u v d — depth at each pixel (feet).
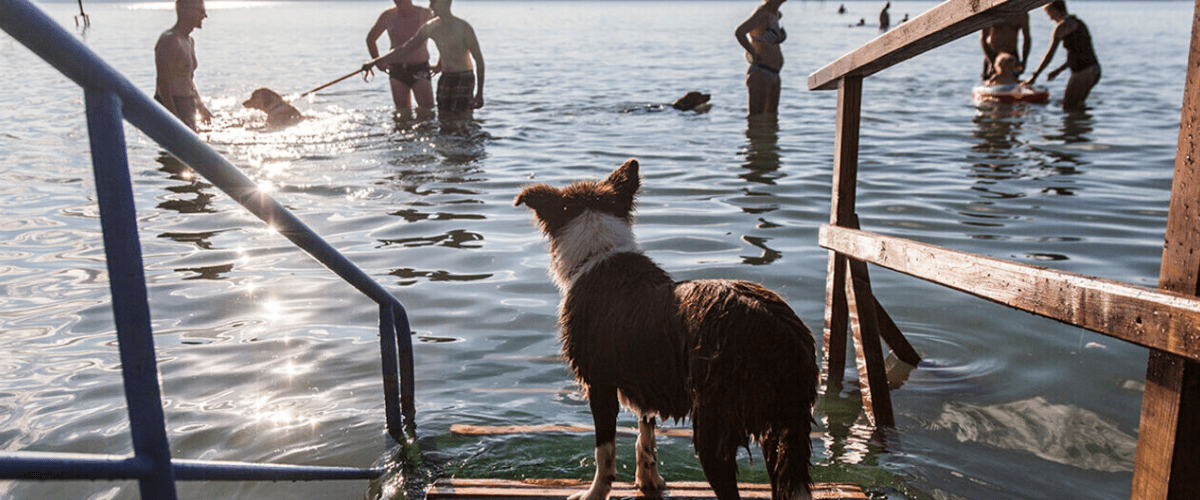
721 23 222.69
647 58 89.71
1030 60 83.41
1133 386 13.28
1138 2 596.70
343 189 27.25
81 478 4.75
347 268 9.84
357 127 39.70
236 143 35.40
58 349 14.58
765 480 10.81
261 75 69.10
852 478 10.67
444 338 15.58
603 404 9.51
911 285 18.43
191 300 17.38
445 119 42.04
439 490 10.19
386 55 42.55
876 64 11.43
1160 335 5.62
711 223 22.94
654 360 8.76
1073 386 13.38
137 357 5.11
